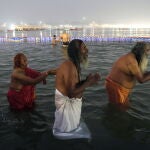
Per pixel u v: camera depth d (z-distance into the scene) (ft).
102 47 61.98
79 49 13.33
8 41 79.82
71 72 13.14
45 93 21.67
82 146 13.47
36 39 81.56
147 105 18.78
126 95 17.72
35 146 13.66
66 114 13.92
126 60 16.96
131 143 13.75
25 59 18.45
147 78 16.87
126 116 16.96
